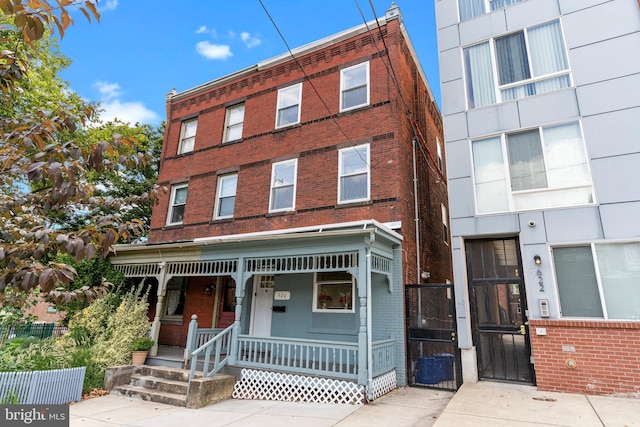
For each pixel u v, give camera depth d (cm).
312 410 642
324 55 1142
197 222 1227
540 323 685
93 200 314
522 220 749
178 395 733
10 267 241
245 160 1194
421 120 1205
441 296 820
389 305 837
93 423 589
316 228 976
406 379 795
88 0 238
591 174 709
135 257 1091
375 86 1024
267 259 875
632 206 664
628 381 605
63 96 1297
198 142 1344
